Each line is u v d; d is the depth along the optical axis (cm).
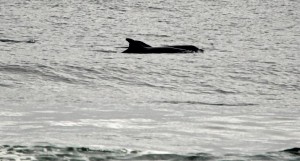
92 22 15100
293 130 3130
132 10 18475
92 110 3947
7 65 6656
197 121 3484
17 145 2125
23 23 14325
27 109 3891
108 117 3591
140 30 13838
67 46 9844
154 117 3647
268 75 6762
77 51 9019
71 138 2733
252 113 3981
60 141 2631
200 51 9419
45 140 2642
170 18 16588
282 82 6259
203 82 6169
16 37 11219
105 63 7344
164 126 3231
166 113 3884
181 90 5625
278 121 3544
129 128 3125
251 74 6812
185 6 19988
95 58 7931
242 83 6162
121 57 8212
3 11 17312
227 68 7300
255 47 10438
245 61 8094
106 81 6034
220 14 17975
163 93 5378
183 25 15025
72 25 14250
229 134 2947
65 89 5369
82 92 5222
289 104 4803
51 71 6419
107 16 16738
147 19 16275
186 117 3688
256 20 16562
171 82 6122
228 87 5872
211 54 9050
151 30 13862
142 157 2016
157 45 11319
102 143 2616
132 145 2577
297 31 13925
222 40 11862
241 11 18975
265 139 2797
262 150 2494
